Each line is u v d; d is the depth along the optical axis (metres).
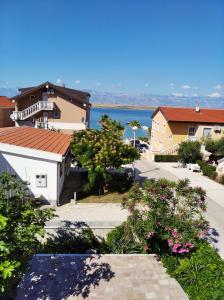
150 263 12.83
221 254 14.37
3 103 50.69
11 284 10.77
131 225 12.84
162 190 12.58
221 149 35.44
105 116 40.69
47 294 10.69
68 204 20.39
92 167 20.84
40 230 9.08
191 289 10.93
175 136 42.16
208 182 28.20
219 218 18.97
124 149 21.56
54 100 42.62
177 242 11.80
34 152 19.53
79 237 14.69
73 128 43.31
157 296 10.83
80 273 11.98
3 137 21.39
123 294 10.85
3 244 7.51
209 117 43.12
